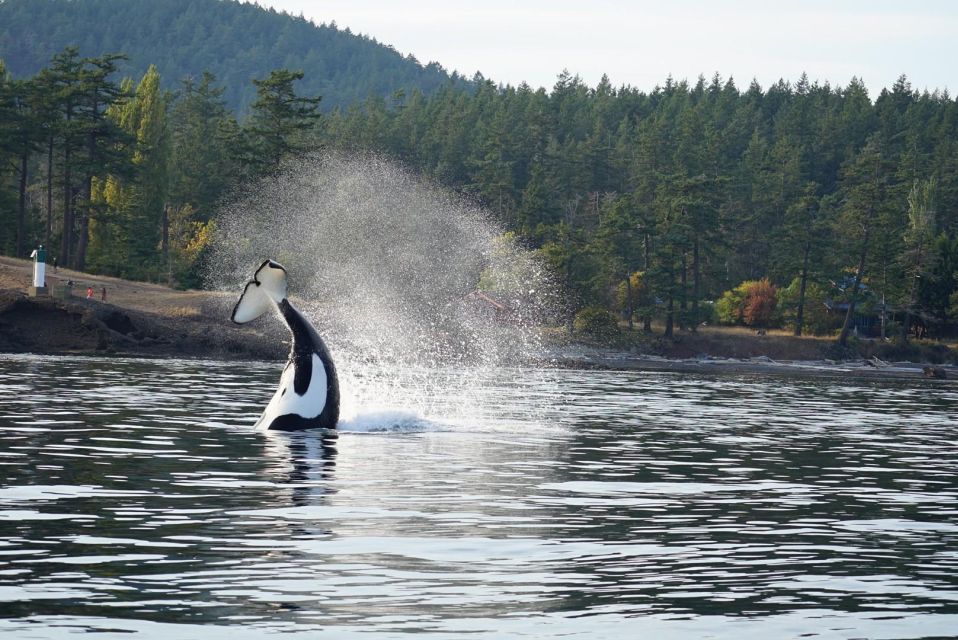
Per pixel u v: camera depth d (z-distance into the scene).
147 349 126.25
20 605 18.61
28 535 24.00
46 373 82.12
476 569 22.17
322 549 23.45
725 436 53.47
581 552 24.09
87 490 29.95
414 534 25.33
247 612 18.58
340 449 40.75
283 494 30.25
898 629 18.62
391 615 18.67
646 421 60.69
